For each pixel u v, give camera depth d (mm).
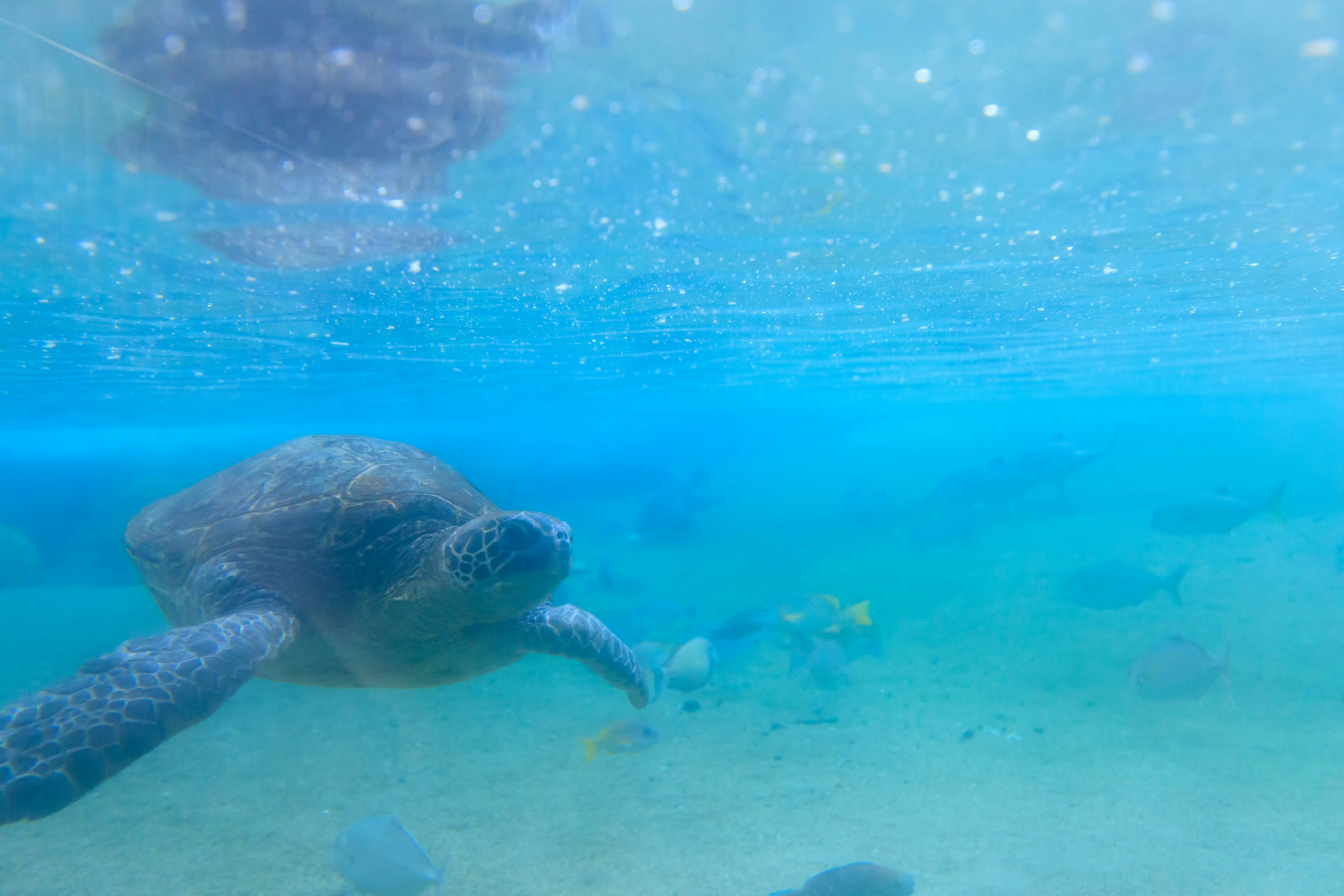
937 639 2682
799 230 1949
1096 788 1604
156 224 1764
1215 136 1436
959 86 1241
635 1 1041
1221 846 1376
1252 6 1051
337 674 1315
